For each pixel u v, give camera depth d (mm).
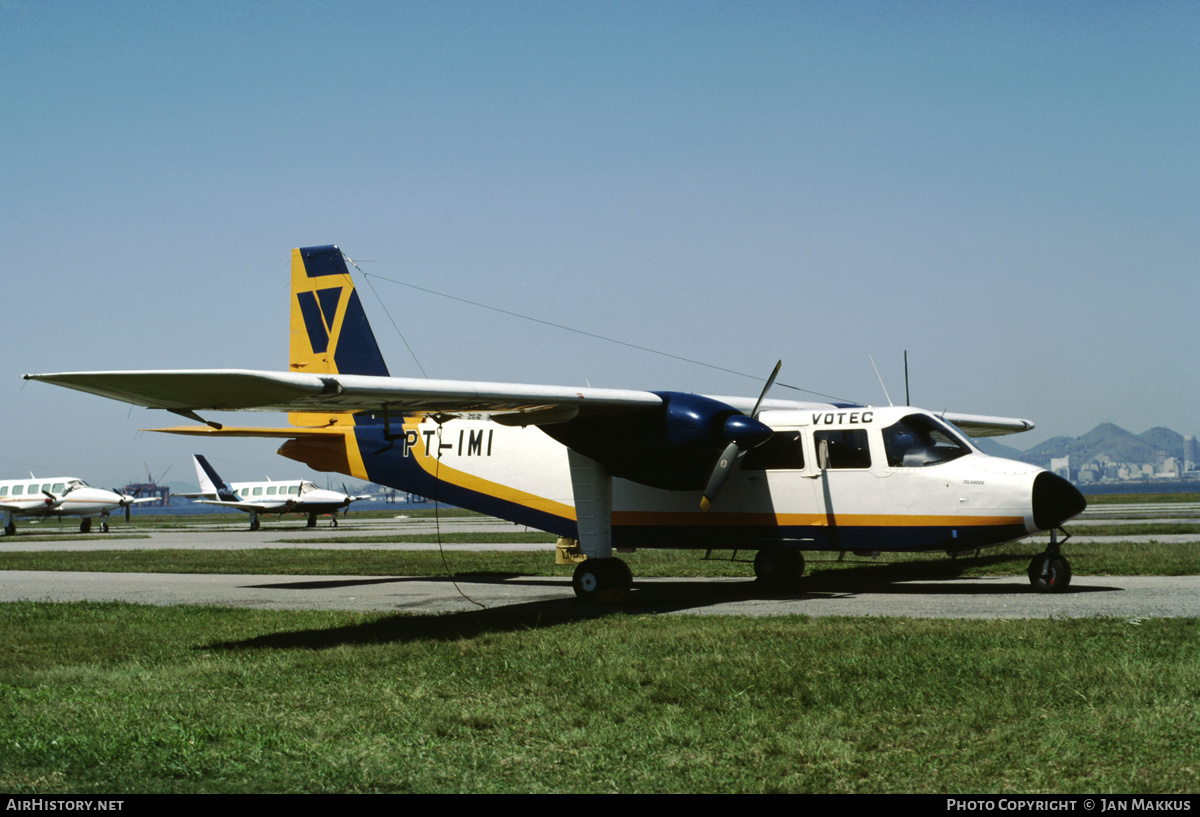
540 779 5090
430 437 16188
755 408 13234
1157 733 5305
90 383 9195
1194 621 8711
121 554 25156
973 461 12352
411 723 6258
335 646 9344
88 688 7539
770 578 14797
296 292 17750
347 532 42000
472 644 9039
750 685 6863
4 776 5254
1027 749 5207
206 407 10281
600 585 12992
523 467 15273
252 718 6438
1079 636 8133
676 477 13141
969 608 10766
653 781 4988
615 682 7191
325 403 10594
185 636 10266
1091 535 24516
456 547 26266
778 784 4875
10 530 47719
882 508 12609
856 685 6730
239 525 60906
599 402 12125
